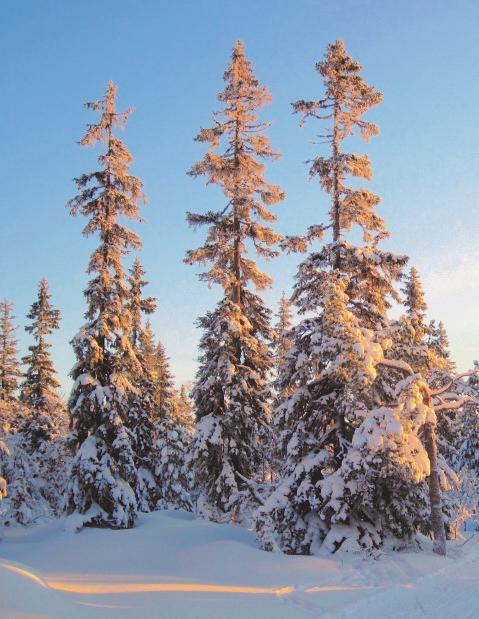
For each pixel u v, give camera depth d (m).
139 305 37.00
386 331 20.25
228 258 25.58
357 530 17.16
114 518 22.19
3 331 41.81
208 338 25.02
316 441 18.77
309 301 20.53
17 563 10.58
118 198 25.22
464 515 24.48
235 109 25.94
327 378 19.12
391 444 16.06
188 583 13.15
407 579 13.90
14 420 34.66
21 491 31.55
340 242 20.88
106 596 11.40
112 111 26.06
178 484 36.97
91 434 23.70
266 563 15.23
